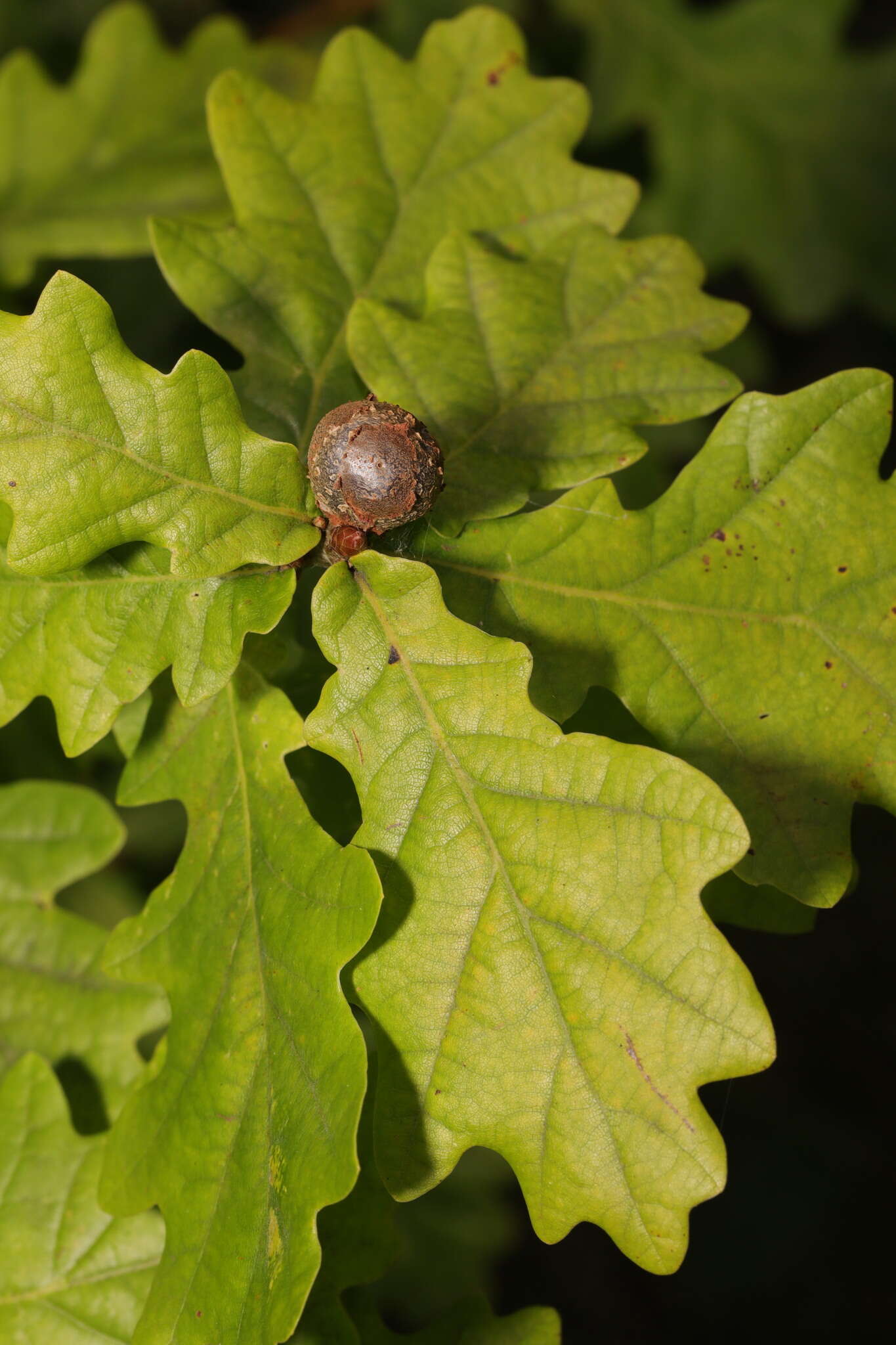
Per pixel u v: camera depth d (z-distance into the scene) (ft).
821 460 1.83
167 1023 1.97
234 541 1.75
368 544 1.80
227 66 2.61
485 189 1.98
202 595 1.77
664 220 3.05
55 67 3.08
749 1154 3.64
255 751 1.80
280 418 1.90
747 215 3.07
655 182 3.08
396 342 1.88
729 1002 1.70
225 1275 1.71
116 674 1.77
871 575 1.82
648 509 1.82
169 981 1.79
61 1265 1.87
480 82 2.00
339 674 1.75
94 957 1.99
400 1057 1.72
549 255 1.93
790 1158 3.64
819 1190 3.61
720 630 1.81
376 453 1.74
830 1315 3.53
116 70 2.57
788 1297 3.55
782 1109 3.68
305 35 2.97
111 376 1.73
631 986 1.71
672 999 1.70
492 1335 1.87
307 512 1.77
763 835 1.79
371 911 1.71
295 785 1.81
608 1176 1.70
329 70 1.99
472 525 1.83
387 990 1.72
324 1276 1.81
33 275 2.41
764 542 1.82
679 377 1.89
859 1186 3.62
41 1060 1.90
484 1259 2.41
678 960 1.70
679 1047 1.70
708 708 1.80
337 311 1.93
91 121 2.53
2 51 3.03
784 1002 3.73
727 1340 3.53
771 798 1.79
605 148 3.17
